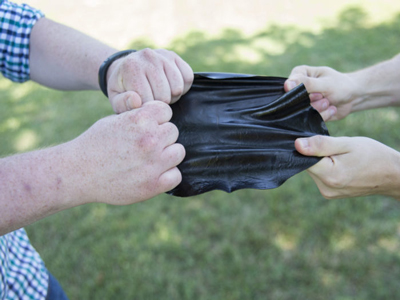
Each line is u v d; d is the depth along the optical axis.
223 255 2.08
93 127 0.74
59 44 1.11
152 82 0.85
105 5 6.49
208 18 5.49
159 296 1.93
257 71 3.89
